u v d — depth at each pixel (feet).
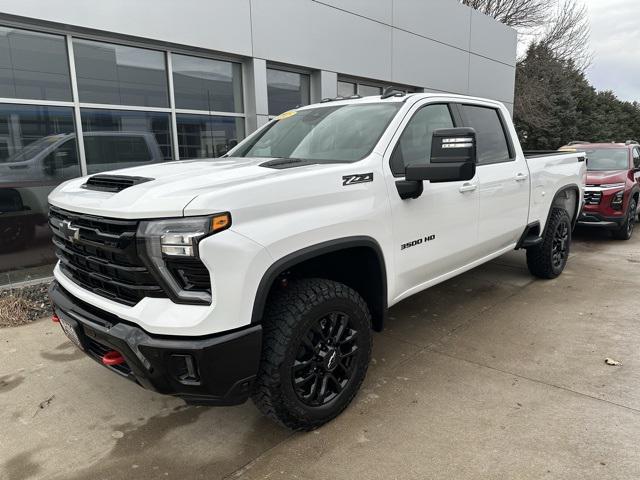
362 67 32.73
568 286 18.07
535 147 91.09
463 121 13.17
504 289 17.76
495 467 8.04
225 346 7.25
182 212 7.00
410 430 9.13
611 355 12.12
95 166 21.30
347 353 9.43
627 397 10.11
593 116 100.22
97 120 21.24
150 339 7.21
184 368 7.38
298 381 8.57
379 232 9.78
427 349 12.70
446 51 40.32
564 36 94.63
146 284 7.48
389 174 10.15
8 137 18.67
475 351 12.53
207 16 23.61
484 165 13.65
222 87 25.99
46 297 16.94
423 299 16.74
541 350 12.51
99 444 9.02
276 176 8.27
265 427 9.45
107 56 21.29
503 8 86.94
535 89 83.25
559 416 9.45
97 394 10.80
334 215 8.79
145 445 8.96
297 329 8.29
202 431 9.37
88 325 8.07
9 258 18.80
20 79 18.83
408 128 11.18
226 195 7.28
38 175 19.51
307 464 8.28
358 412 9.78
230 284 7.20
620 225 26.61
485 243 13.75
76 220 8.39
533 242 16.55
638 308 15.51
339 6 30.53
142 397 10.68
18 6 17.76
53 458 8.62
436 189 11.41
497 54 47.37
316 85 30.48
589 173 27.86
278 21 26.99
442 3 39.14
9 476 8.16
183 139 24.61
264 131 13.62
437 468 8.07
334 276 10.33
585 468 7.95
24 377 11.57
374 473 8.00
